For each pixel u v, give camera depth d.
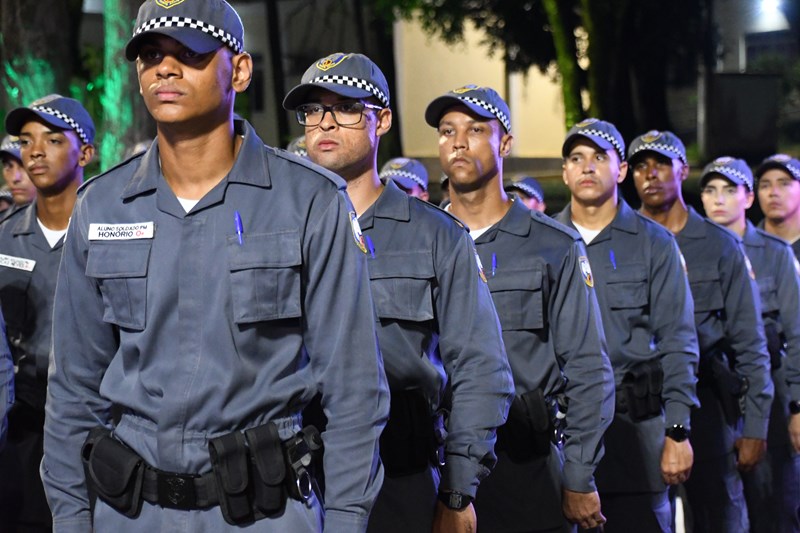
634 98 19.36
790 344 6.89
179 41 2.61
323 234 2.74
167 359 2.74
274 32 19.61
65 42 11.23
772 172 7.86
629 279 5.29
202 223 2.74
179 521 2.74
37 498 5.02
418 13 19.48
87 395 2.92
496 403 3.72
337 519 2.72
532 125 26.92
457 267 3.83
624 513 5.32
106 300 2.79
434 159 22.97
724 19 20.97
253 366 2.72
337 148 3.93
